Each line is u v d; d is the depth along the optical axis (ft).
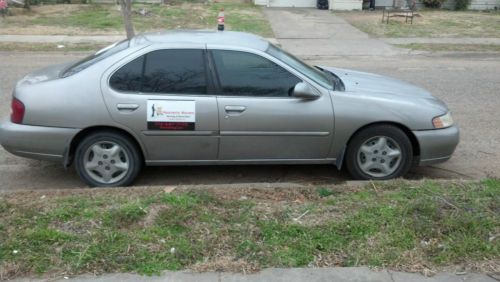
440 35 59.72
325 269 11.76
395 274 11.65
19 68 39.45
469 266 11.94
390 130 18.16
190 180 19.36
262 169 20.47
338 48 51.98
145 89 17.53
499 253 12.32
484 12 81.25
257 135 17.80
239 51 17.81
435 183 16.47
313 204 14.78
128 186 18.19
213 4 82.74
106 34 56.70
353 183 17.07
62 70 19.07
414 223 13.38
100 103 17.29
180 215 13.74
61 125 17.39
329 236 12.94
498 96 32.19
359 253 12.29
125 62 17.56
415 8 83.46
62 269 11.59
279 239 12.80
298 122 17.76
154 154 17.85
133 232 12.98
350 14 77.36
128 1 47.09
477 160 21.58
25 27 59.57
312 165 20.90
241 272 11.60
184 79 17.62
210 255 12.16
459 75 38.78
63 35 55.93
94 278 11.34
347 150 18.37
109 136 17.66
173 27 60.29
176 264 11.80
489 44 54.03
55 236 12.62
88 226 13.25
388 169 18.51
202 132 17.63
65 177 19.66
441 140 18.43
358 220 13.62
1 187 18.65
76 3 78.64
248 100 17.61
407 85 20.61
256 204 14.69
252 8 80.02
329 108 17.80
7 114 26.61
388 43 54.80
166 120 17.48
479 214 13.83
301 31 61.57
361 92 18.37
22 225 13.26
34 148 17.62
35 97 17.46
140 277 11.38
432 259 12.13
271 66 17.84
